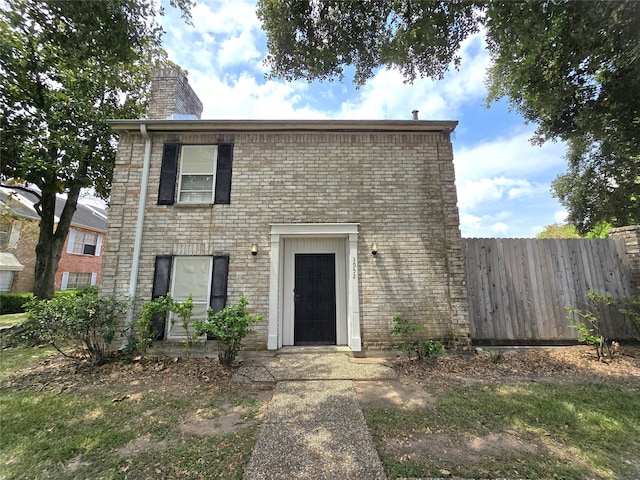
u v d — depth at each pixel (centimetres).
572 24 442
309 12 495
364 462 271
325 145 696
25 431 326
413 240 665
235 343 539
